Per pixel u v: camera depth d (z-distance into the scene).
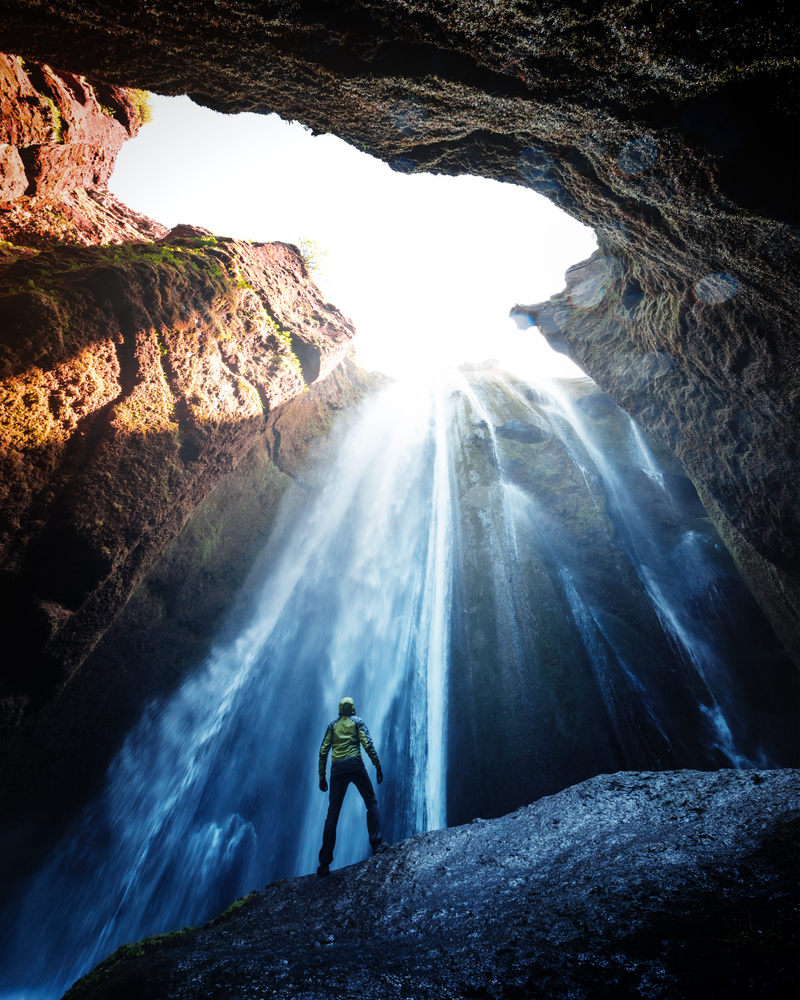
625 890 2.91
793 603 11.41
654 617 15.59
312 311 13.84
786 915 2.30
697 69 3.75
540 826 4.25
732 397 9.24
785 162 4.46
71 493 7.34
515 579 16.25
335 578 17.81
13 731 6.82
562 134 5.06
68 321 7.65
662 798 4.18
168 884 10.56
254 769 13.20
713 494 11.33
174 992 2.79
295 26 3.81
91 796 9.64
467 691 14.23
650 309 9.66
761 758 13.25
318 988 2.53
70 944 8.82
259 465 16.36
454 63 4.10
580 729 12.77
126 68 4.41
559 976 2.32
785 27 3.28
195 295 9.91
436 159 5.84
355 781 4.96
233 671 13.55
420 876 3.88
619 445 22.88
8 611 6.76
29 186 9.66
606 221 6.87
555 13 3.39
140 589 11.20
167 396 9.02
